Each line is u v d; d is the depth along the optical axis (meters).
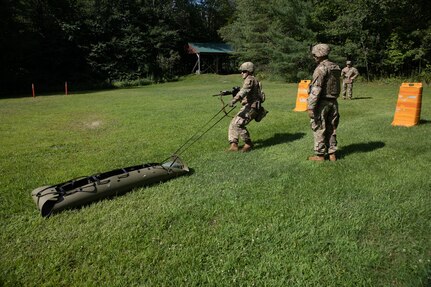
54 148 7.32
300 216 3.76
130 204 4.13
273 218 3.71
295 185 4.66
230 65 46.53
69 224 3.68
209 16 54.44
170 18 44.44
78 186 4.35
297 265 2.91
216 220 3.75
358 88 20.92
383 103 13.06
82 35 36.59
